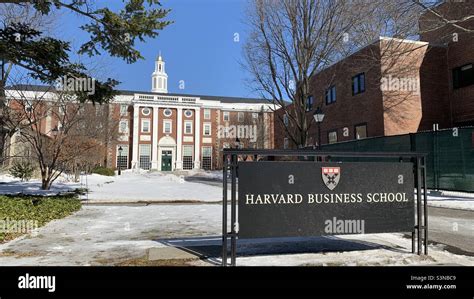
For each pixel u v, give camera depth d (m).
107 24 8.90
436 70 21.56
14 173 21.50
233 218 4.76
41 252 5.51
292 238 6.69
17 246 5.94
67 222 8.75
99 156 31.78
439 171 15.70
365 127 22.03
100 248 5.82
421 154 5.43
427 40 22.47
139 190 19.38
